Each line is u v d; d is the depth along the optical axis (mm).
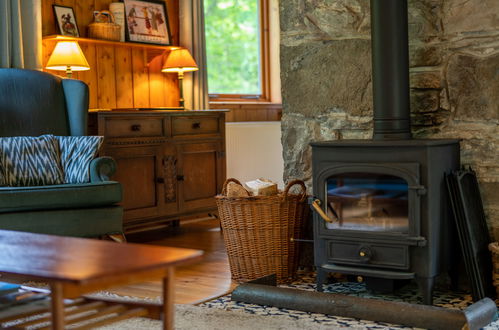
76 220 3520
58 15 4570
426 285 2779
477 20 3053
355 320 2613
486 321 2494
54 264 1614
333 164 2961
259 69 6398
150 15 5141
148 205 4574
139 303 1803
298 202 3371
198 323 2574
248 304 2898
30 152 3795
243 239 3309
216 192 5098
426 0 3189
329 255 3000
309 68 3543
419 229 2762
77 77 4695
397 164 2795
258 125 6125
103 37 4672
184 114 4781
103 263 1604
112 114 4305
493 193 3045
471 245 2814
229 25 6098
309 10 3521
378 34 3012
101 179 3760
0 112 3926
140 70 5152
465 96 3102
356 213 2957
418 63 3227
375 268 2895
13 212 3346
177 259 1652
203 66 5445
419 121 3232
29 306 1829
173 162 4730
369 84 3359
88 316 1745
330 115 3490
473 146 3090
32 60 4293
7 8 4113
